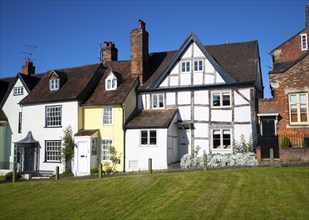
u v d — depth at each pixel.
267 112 21.33
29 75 32.12
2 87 32.88
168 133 21.97
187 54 23.78
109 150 23.72
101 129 24.25
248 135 21.64
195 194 12.25
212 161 19.42
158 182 14.54
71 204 13.37
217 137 22.55
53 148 25.72
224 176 14.41
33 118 26.91
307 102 18.98
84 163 23.67
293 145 18.88
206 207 10.80
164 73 24.12
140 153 22.52
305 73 19.17
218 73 22.78
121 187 14.65
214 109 22.73
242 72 22.88
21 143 26.56
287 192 11.42
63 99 25.30
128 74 26.36
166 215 10.55
